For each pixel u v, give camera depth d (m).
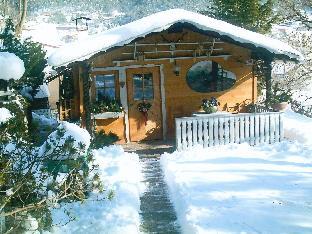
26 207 5.90
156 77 13.52
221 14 25.45
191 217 7.20
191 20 12.02
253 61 13.82
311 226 6.72
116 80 13.31
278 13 25.25
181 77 13.58
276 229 6.65
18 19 25.03
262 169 9.83
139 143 13.52
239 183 8.90
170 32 12.76
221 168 10.00
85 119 12.52
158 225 7.32
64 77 14.26
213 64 13.70
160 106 13.66
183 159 10.93
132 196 8.34
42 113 18.19
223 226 6.82
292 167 9.92
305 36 26.33
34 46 13.80
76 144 8.01
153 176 10.04
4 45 12.44
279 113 12.54
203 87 13.77
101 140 12.59
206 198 8.09
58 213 7.58
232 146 11.91
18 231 6.43
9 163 5.86
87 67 12.06
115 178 9.45
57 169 7.47
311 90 34.03
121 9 99.81
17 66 9.23
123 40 11.74
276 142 12.32
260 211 7.39
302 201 7.79
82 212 7.62
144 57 13.18
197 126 12.08
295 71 27.88
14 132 6.21
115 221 7.15
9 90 9.80
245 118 12.34
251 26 24.59
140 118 13.59
